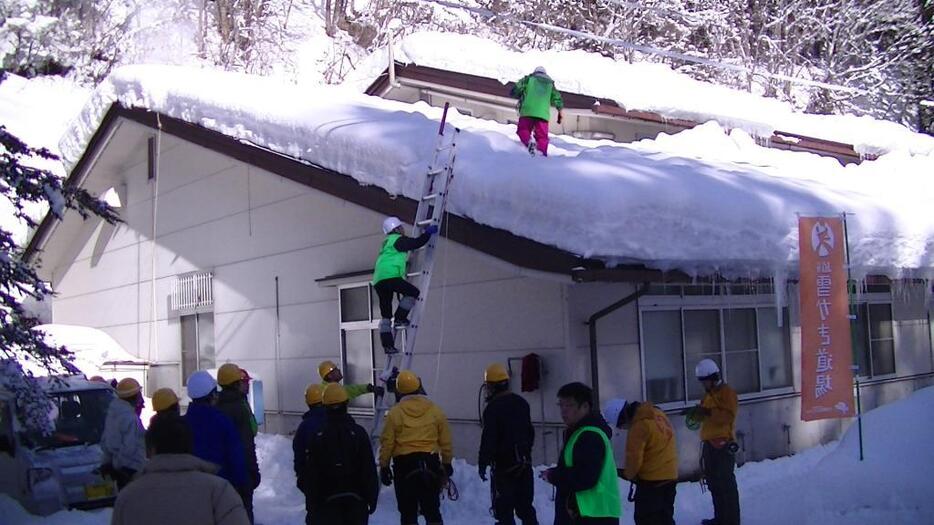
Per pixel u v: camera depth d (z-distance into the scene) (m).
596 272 7.41
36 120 29.02
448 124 10.07
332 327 11.92
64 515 8.22
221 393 7.81
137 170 16.28
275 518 9.05
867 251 9.62
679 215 7.99
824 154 15.66
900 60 28.48
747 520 8.03
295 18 35.09
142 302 16.09
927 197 11.83
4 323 7.71
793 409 11.38
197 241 14.61
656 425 6.61
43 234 17.97
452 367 10.25
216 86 12.67
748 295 11.00
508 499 7.26
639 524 6.62
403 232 8.94
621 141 14.13
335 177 10.17
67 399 9.77
